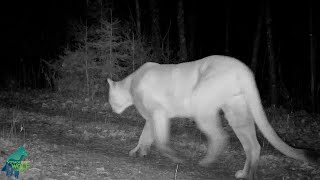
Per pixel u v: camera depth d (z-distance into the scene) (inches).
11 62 949.2
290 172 322.3
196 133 446.6
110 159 311.6
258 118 289.0
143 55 686.5
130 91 359.9
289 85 838.5
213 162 330.6
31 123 447.2
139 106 343.3
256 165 289.3
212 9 1015.0
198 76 305.9
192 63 315.3
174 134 438.0
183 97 311.6
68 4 799.7
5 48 959.6
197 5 997.8
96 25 725.3
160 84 323.3
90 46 682.8
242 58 959.6
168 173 287.1
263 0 692.1
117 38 671.1
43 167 265.1
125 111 560.4
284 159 350.0
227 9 831.7
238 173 298.0
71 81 693.3
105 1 719.1
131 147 373.4
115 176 263.9
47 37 901.8
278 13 893.2
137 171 283.1
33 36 937.5
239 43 983.0
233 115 295.1
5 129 399.9
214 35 1015.0
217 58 301.6
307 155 297.7
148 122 343.9
